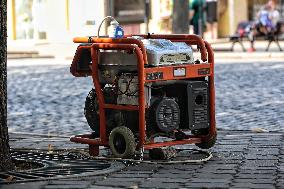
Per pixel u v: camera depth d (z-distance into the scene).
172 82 11.04
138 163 10.64
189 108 10.97
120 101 10.88
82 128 15.44
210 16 43.78
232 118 16.53
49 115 17.52
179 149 11.71
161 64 10.73
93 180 9.58
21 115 17.62
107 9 36.84
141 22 41.66
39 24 41.03
